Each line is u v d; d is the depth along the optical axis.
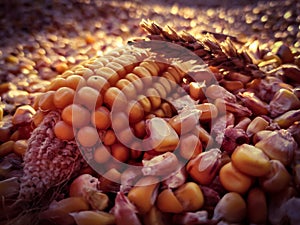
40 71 0.12
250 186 0.07
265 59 0.11
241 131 0.08
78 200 0.07
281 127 0.08
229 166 0.07
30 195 0.07
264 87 0.09
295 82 0.10
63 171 0.07
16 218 0.07
